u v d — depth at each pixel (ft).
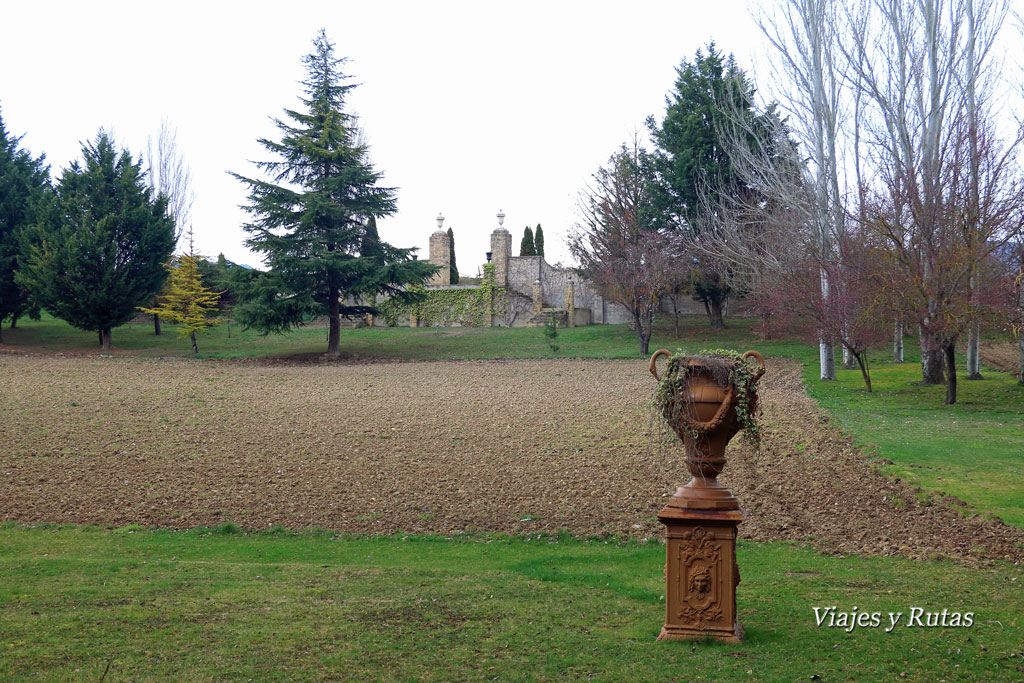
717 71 130.21
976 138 65.77
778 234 83.61
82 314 126.41
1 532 32.55
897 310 65.36
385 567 27.63
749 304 109.09
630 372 95.50
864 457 43.73
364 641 18.66
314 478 42.45
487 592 23.44
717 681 15.81
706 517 18.29
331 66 125.39
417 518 35.27
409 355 120.78
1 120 143.64
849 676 16.07
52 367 99.91
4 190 138.10
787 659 17.06
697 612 18.53
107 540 31.63
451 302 160.45
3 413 61.87
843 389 75.46
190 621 20.20
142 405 68.18
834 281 73.92
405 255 128.47
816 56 79.00
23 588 23.68
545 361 109.60
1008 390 70.59
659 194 134.00
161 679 16.14
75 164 134.00
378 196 127.44
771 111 102.89
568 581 25.05
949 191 65.21
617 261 117.19
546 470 43.32
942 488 36.24
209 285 156.15
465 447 50.14
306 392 79.10
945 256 61.98
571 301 152.35
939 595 22.38
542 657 17.46
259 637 18.88
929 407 63.31
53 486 40.16
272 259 118.73
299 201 120.67
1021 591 22.76
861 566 26.32
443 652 17.88
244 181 120.57
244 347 133.90
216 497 38.75
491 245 164.04
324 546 31.22
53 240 124.88
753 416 18.90
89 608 21.35
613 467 43.50
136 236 130.72
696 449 18.45
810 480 39.24
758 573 25.53
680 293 133.08
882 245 68.03
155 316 149.79
